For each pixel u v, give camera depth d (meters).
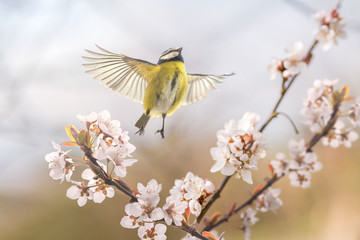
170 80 3.83
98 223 5.04
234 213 3.71
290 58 3.71
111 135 3.62
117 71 3.81
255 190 3.71
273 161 3.72
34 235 5.03
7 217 5.14
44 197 5.36
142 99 3.83
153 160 5.01
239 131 3.63
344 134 3.72
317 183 4.85
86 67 3.79
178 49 3.85
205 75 3.87
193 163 5.18
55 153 3.63
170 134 5.11
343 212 4.54
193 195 3.64
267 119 3.71
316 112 3.72
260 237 4.71
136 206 3.61
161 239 3.62
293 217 4.79
